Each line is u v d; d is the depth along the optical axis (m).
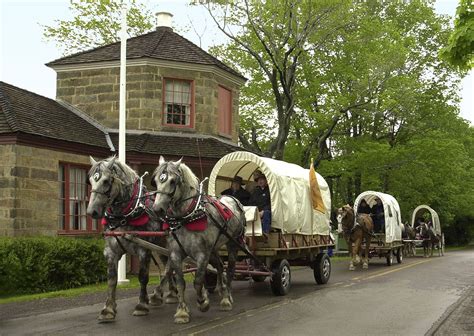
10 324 9.35
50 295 12.70
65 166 17.14
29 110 17.39
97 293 13.15
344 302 11.92
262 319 9.84
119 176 9.55
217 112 22.16
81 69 21.36
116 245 9.77
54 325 9.25
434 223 34.22
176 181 9.32
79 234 17.38
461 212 52.00
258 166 13.62
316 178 14.83
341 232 21.84
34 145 15.79
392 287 14.80
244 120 33.16
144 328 8.97
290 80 28.16
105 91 21.02
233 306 11.27
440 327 9.12
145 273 10.11
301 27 28.05
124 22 15.40
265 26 28.19
